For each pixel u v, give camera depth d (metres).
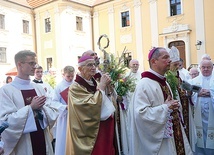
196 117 3.85
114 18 20.70
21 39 20.78
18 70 2.85
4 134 2.54
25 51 2.83
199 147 3.89
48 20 21.52
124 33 20.11
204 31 16.27
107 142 2.81
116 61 3.68
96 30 21.94
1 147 2.26
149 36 18.72
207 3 16.12
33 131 2.65
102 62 3.71
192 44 16.80
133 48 19.62
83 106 2.70
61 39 20.45
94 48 22.17
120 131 4.22
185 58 17.06
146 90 2.81
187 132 3.39
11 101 2.68
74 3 20.88
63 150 3.98
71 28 20.62
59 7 20.36
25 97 2.78
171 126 2.79
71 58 20.50
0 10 19.03
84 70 2.90
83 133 2.70
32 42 21.84
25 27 21.45
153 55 2.90
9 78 8.91
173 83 3.19
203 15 16.28
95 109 2.71
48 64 21.62
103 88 2.89
